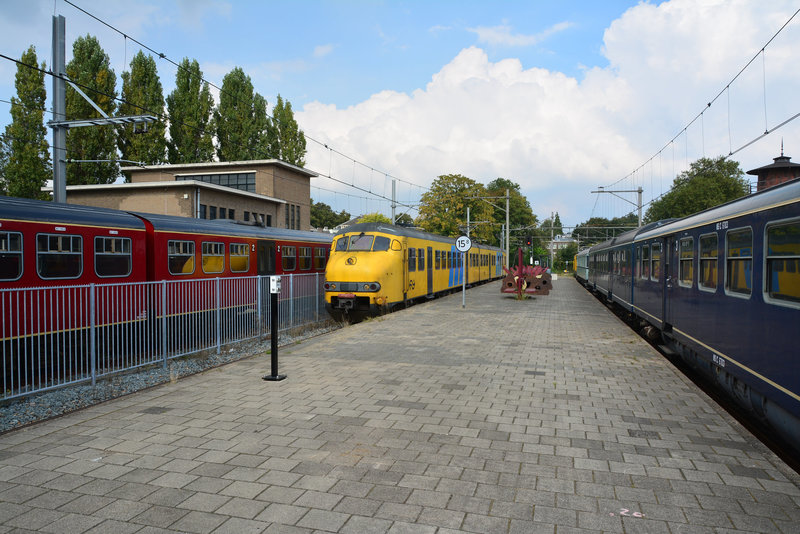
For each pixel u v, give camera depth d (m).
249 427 5.67
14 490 4.16
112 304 8.68
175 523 3.62
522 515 3.72
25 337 7.38
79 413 6.22
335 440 5.26
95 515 3.74
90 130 32.00
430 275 22.23
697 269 8.48
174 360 10.27
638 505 3.87
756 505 3.88
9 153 33.94
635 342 11.43
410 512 3.77
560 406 6.49
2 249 8.95
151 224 12.25
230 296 11.59
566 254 100.00
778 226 5.30
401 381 7.79
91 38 33.22
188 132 39.00
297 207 42.31
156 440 5.28
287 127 44.09
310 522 3.63
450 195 47.84
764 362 5.61
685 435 5.43
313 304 15.98
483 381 7.80
